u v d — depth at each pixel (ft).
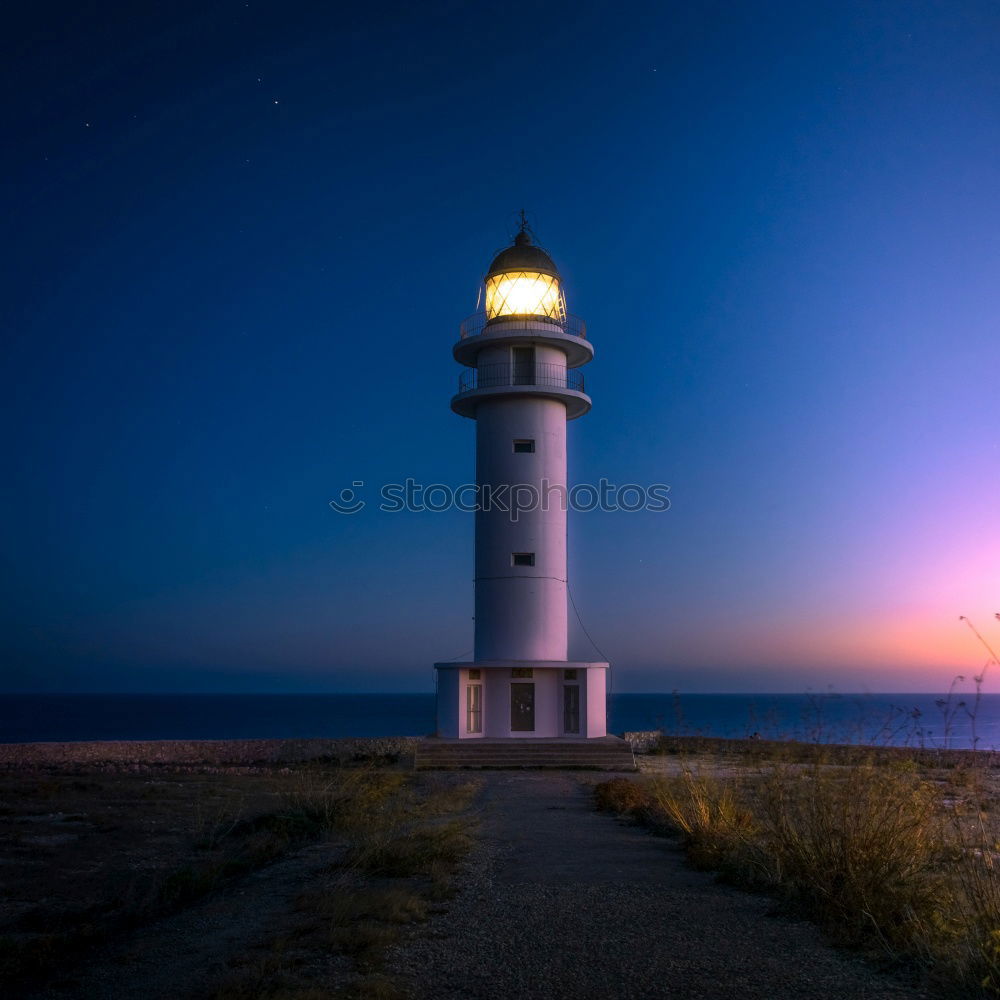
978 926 22.99
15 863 44.24
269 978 23.30
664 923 28.19
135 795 73.10
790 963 23.98
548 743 101.19
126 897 34.99
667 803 50.98
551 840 45.62
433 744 101.30
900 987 21.95
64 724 436.76
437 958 24.91
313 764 113.29
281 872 39.60
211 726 416.87
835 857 29.14
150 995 22.86
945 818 32.09
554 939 26.58
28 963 25.91
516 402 118.93
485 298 125.49
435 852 40.09
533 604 114.62
